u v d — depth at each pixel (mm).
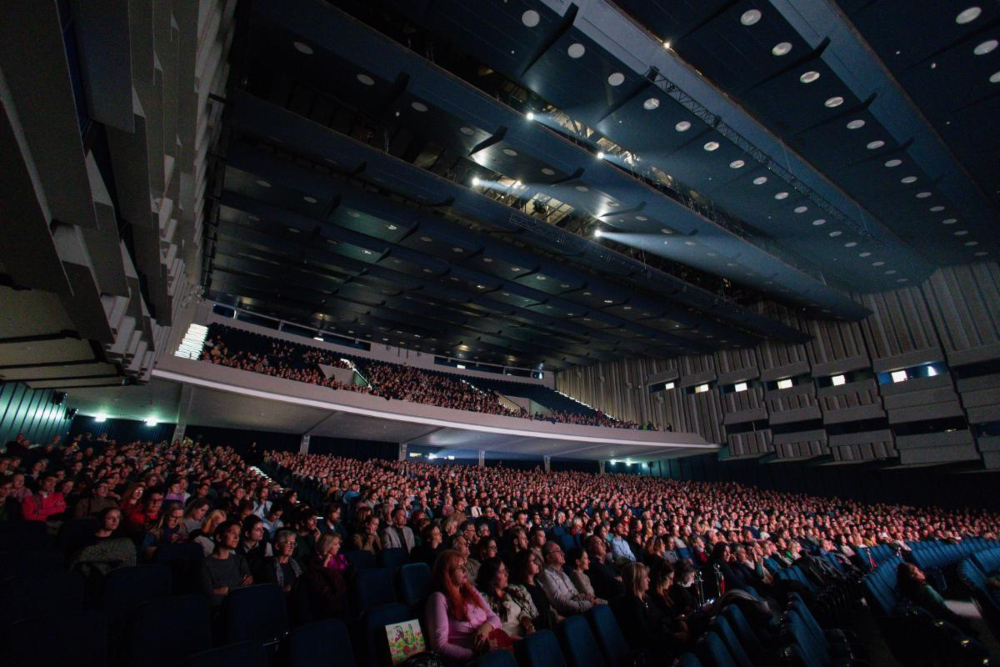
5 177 2494
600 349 23797
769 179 10281
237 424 17812
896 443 16328
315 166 11164
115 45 2312
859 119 8438
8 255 3270
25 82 2064
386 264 14531
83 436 13359
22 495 4812
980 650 3562
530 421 19469
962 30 6867
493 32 7109
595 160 10125
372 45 7477
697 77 7945
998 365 14609
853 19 6844
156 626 2262
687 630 3482
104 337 5293
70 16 2129
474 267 14688
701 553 6254
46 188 2779
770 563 6125
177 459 10586
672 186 11852
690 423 23172
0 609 2262
